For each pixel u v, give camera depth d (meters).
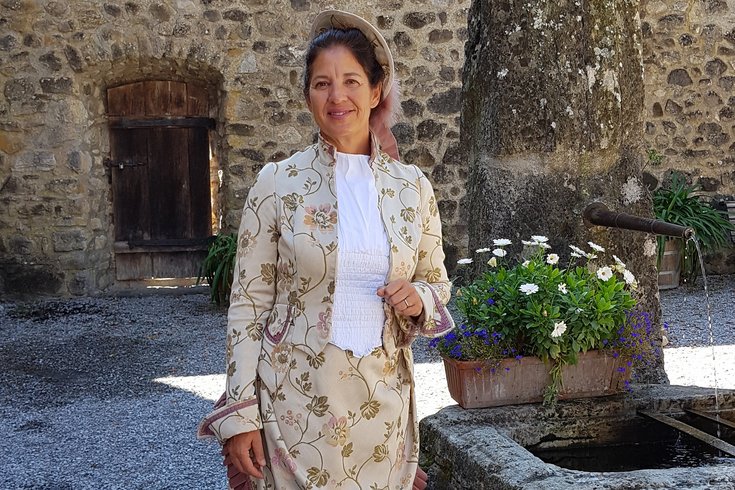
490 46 3.21
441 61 7.50
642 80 3.26
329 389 1.74
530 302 2.75
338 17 1.86
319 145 1.85
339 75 1.79
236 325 1.77
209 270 6.96
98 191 7.43
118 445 3.74
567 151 3.16
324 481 1.74
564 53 3.13
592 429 2.77
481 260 3.25
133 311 6.74
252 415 1.74
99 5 7.02
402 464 1.88
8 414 4.22
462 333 2.79
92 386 4.73
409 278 1.87
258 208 1.79
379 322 1.79
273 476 1.76
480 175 3.29
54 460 3.56
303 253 1.75
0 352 5.52
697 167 7.76
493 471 2.31
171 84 7.57
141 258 7.73
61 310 6.79
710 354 4.93
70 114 7.08
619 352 2.80
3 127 7.05
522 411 2.74
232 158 7.32
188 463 3.50
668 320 5.91
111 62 7.11
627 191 3.23
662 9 7.60
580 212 3.17
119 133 7.58
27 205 7.13
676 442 2.82
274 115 7.34
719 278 7.51
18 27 6.98
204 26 7.17
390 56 1.87
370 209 1.82
